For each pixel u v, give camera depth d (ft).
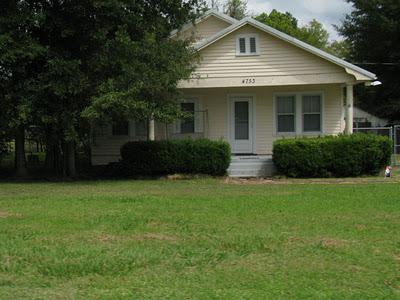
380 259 22.54
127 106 50.55
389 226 29.19
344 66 62.80
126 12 56.03
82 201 39.40
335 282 19.53
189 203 38.01
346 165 59.16
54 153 66.90
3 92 55.06
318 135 65.82
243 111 70.79
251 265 21.72
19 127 58.49
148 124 65.62
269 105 70.08
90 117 51.42
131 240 26.00
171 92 57.16
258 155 69.00
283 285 19.15
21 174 62.90
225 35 64.85
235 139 70.79
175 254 23.38
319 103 69.21
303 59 64.23
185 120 67.87
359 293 18.28
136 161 62.18
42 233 27.68
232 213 33.47
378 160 59.67
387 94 146.51
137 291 18.53
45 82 53.52
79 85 52.95
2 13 52.95
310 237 26.43
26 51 51.49
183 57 58.39
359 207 35.78
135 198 40.73
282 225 29.50
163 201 39.17
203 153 61.00
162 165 61.62
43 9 55.77
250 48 65.05
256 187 49.78
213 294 18.12
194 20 63.98
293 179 58.80
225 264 21.91
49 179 60.80
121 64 53.36
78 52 57.31
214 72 65.46
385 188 46.80
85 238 26.48
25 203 38.63
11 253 23.67
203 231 27.99
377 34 144.77
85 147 71.77
